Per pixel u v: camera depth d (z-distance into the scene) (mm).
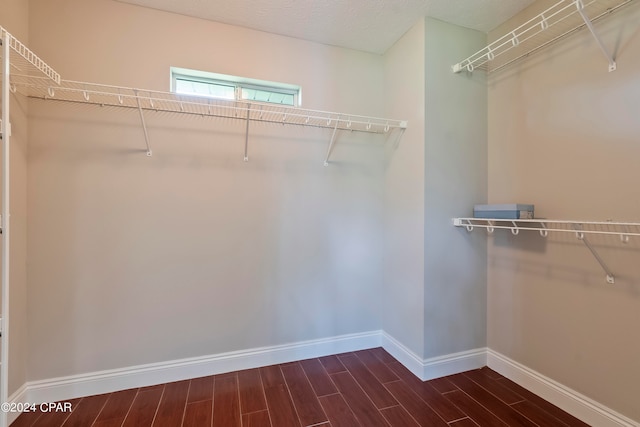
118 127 1786
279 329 2148
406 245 2121
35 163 1645
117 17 1778
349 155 2320
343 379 1946
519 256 1882
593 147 1480
